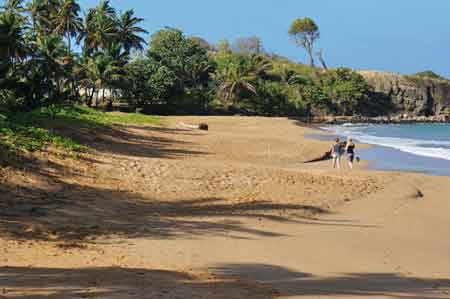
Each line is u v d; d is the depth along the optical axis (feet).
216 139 131.54
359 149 134.10
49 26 256.52
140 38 296.10
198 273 29.84
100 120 145.48
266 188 62.59
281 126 204.23
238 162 97.09
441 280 31.17
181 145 116.98
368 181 72.54
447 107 503.20
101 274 27.73
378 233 44.09
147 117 207.51
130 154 88.48
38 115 108.68
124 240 37.58
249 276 29.99
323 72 496.64
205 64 362.94
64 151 71.00
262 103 368.68
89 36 270.26
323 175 76.69
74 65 253.24
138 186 58.75
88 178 59.57
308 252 36.63
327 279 30.09
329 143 126.93
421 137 209.46
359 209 54.13
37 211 44.11
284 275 30.55
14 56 181.16
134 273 28.50
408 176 79.30
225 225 43.91
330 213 51.60
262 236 40.75
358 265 33.86
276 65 487.20
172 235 39.73
